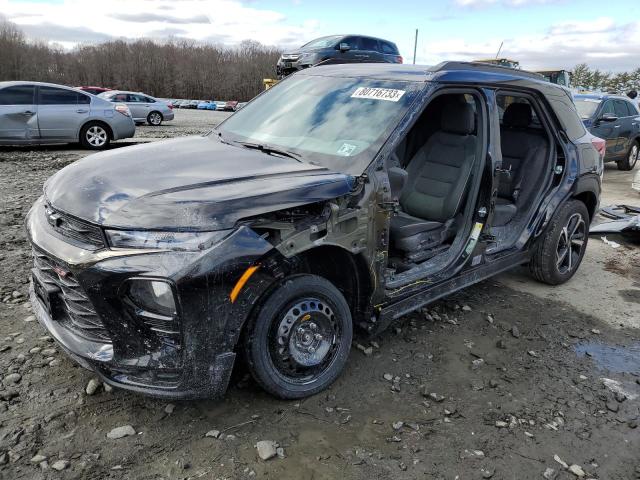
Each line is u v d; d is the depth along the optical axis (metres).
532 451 2.66
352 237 2.88
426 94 3.34
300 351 2.85
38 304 2.99
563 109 4.69
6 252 4.85
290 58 15.60
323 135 3.36
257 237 2.48
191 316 2.36
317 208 2.75
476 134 3.88
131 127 12.45
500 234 4.47
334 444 2.59
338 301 2.96
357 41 15.27
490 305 4.43
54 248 2.52
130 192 2.55
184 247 2.33
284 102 3.94
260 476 2.35
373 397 3.00
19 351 3.20
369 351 3.47
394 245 3.65
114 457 2.40
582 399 3.16
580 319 4.29
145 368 2.43
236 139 3.70
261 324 2.63
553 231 4.68
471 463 2.54
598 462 2.63
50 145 12.51
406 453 2.57
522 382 3.30
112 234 2.37
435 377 3.27
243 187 2.61
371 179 2.96
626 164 12.59
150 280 2.31
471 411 2.95
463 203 3.92
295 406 2.86
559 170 4.67
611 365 3.59
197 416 2.72
